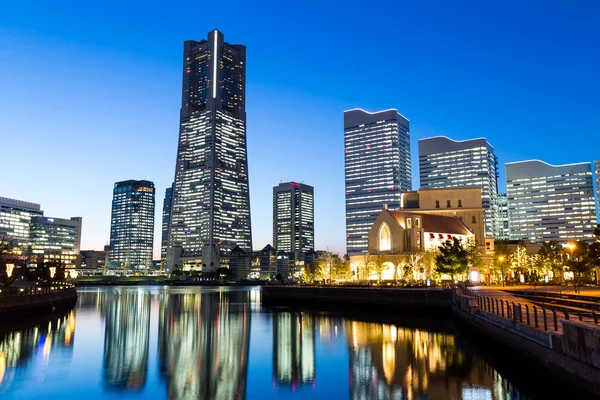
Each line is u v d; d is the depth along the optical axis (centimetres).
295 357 4081
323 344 4794
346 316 8081
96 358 4041
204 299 14250
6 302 6366
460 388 2902
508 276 14075
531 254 16212
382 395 2797
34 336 5350
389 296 8875
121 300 13488
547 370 2734
